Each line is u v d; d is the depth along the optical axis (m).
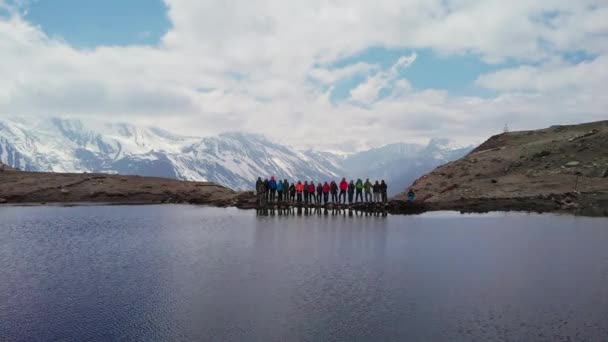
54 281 24.02
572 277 23.75
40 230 44.19
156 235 40.22
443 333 16.94
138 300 20.80
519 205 55.81
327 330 17.33
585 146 70.81
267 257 29.66
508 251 30.69
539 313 18.72
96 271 26.17
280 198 64.25
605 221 45.19
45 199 78.94
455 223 45.78
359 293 21.50
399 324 17.80
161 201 80.56
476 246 32.62
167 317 18.70
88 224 49.00
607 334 16.70
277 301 20.48
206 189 86.62
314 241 35.69
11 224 49.12
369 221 49.00
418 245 33.31
